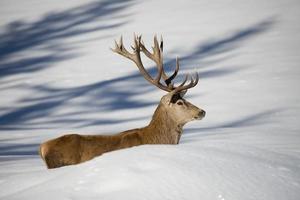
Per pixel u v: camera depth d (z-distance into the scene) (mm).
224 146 12086
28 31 89500
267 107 45594
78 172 10656
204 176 9930
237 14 84375
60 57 75438
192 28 81562
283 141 28328
